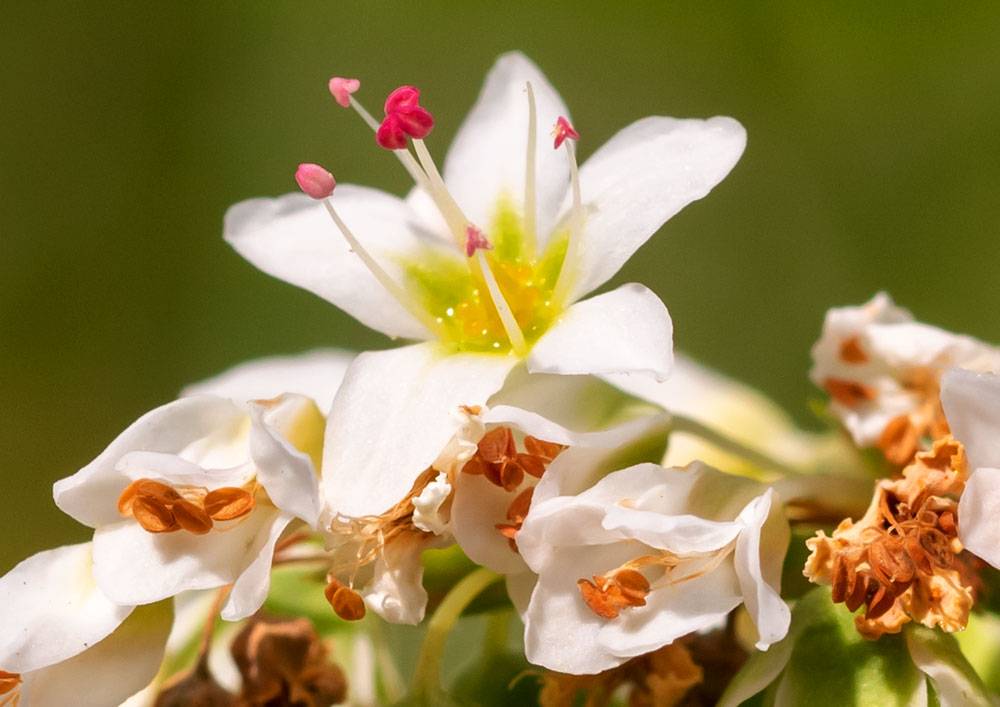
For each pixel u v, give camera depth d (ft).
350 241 0.16
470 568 0.16
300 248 0.17
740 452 0.17
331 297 0.16
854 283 0.28
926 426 0.17
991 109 0.26
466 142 0.17
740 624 0.17
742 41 0.28
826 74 0.27
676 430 0.17
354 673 0.18
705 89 0.28
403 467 0.15
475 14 0.30
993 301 0.27
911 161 0.27
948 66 0.26
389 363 0.16
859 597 0.16
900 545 0.16
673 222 0.29
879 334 0.17
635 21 0.28
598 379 0.16
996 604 0.16
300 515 0.15
